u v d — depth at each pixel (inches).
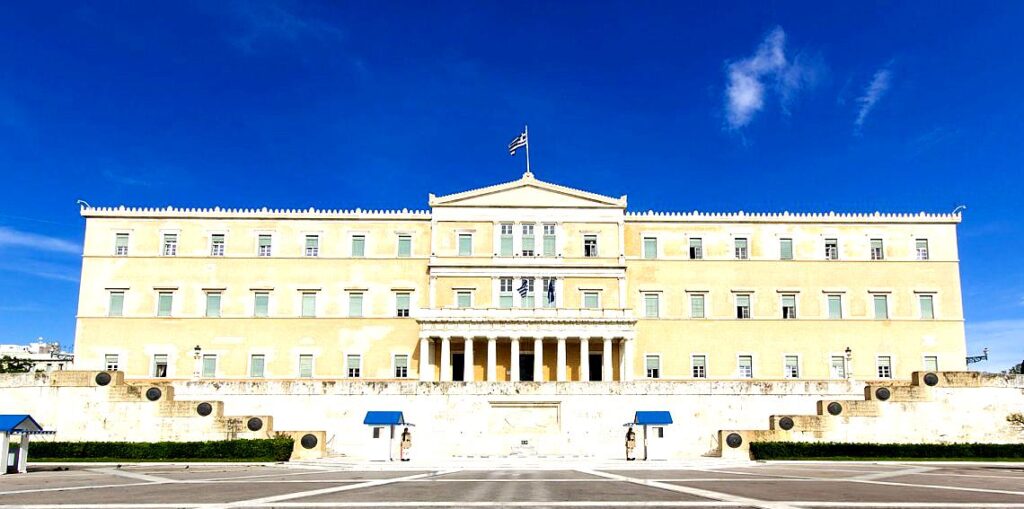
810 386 2883.9
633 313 3750.0
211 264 3951.8
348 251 3993.6
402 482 1530.5
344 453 2827.3
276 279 3951.8
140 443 2395.4
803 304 3969.0
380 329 3909.9
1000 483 1515.7
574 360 3850.9
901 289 3983.8
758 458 2406.5
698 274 4005.9
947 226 4052.7
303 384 2883.9
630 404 2861.7
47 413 2605.8
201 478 1652.3
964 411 2655.0
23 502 1155.9
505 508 1066.7
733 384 2876.5
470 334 3713.1
